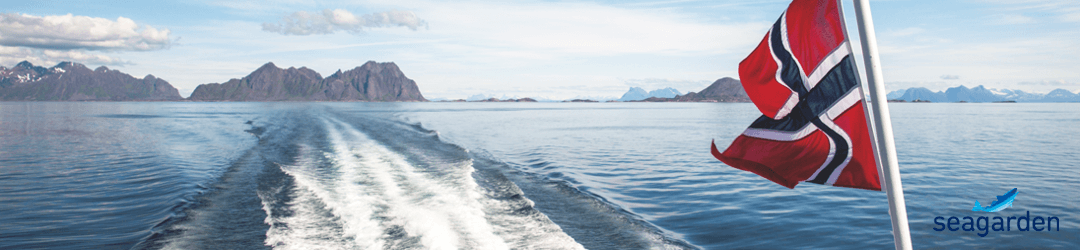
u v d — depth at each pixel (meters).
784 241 8.74
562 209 10.34
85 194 12.64
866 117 3.01
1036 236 8.98
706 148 26.30
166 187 13.34
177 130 40.81
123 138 32.56
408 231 8.19
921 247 8.50
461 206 9.97
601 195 12.73
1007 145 28.08
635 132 40.19
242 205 10.32
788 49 3.36
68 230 9.14
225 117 71.12
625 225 9.15
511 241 7.76
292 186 12.23
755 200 12.02
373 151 20.53
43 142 29.69
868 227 9.51
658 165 19.11
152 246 7.68
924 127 47.19
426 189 11.77
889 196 2.77
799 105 3.38
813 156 3.32
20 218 10.05
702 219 10.27
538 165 18.97
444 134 36.38
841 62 3.08
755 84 3.63
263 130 35.97
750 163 3.61
